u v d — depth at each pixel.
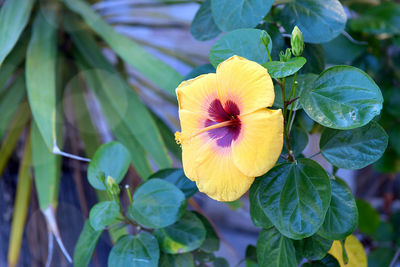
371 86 0.50
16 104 0.77
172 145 0.79
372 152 0.54
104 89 0.74
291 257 0.56
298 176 0.54
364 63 0.72
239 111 0.52
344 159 0.55
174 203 0.57
